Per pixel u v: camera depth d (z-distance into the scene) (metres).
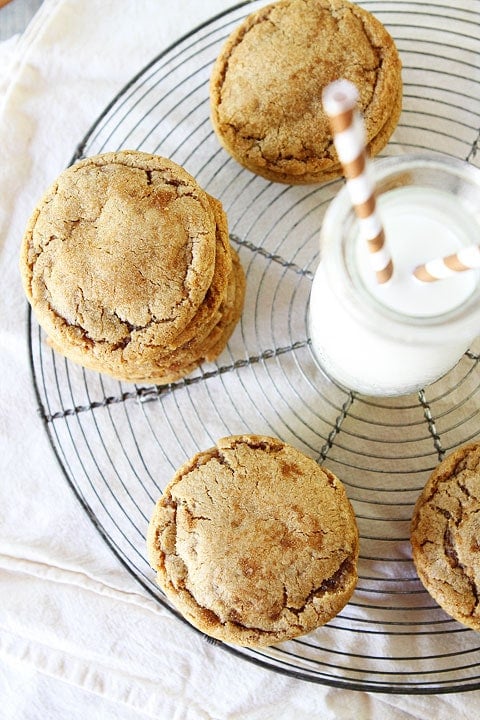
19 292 0.50
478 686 0.43
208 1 0.50
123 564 0.46
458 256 0.35
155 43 0.51
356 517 0.47
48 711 0.48
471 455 0.43
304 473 0.42
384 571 0.46
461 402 0.47
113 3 0.51
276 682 0.47
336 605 0.41
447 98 0.49
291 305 0.48
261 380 0.48
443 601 0.42
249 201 0.49
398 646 0.46
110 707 0.48
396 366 0.41
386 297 0.38
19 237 0.50
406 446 0.47
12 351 0.49
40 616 0.48
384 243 0.35
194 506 0.42
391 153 0.49
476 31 0.49
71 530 0.48
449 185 0.39
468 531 0.42
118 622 0.48
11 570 0.48
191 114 0.50
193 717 0.47
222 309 0.45
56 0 0.51
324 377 0.48
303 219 0.49
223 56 0.46
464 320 0.38
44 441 0.49
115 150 0.50
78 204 0.43
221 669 0.47
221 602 0.41
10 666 0.48
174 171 0.43
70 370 0.49
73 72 0.51
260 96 0.45
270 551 0.41
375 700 0.46
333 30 0.45
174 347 0.43
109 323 0.42
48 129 0.50
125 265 0.42
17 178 0.50
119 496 0.48
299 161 0.45
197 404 0.48
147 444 0.48
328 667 0.46
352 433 0.47
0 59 0.51
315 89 0.45
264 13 0.46
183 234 0.42
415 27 0.49
